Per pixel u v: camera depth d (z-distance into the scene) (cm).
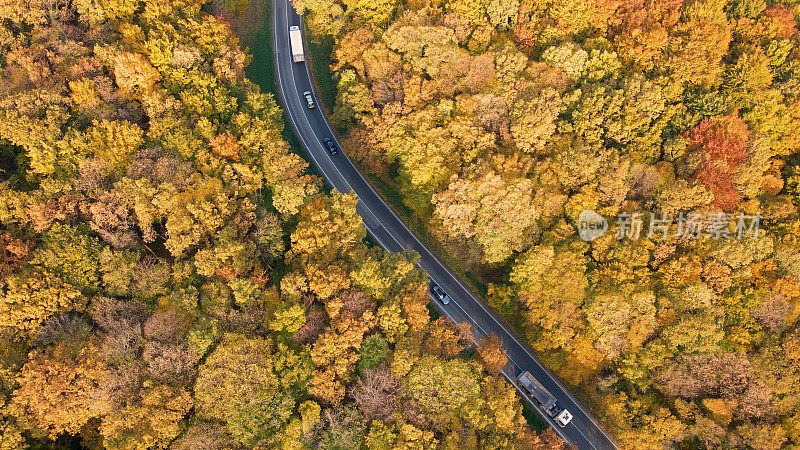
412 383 6825
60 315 6419
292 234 7406
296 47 10306
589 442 8550
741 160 8850
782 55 10138
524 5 9688
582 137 8888
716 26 9919
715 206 8519
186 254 7131
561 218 8425
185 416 6366
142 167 7175
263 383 6341
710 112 9075
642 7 10169
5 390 5941
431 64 8800
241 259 7006
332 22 9700
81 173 7194
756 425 7731
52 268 6550
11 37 7956
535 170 8444
